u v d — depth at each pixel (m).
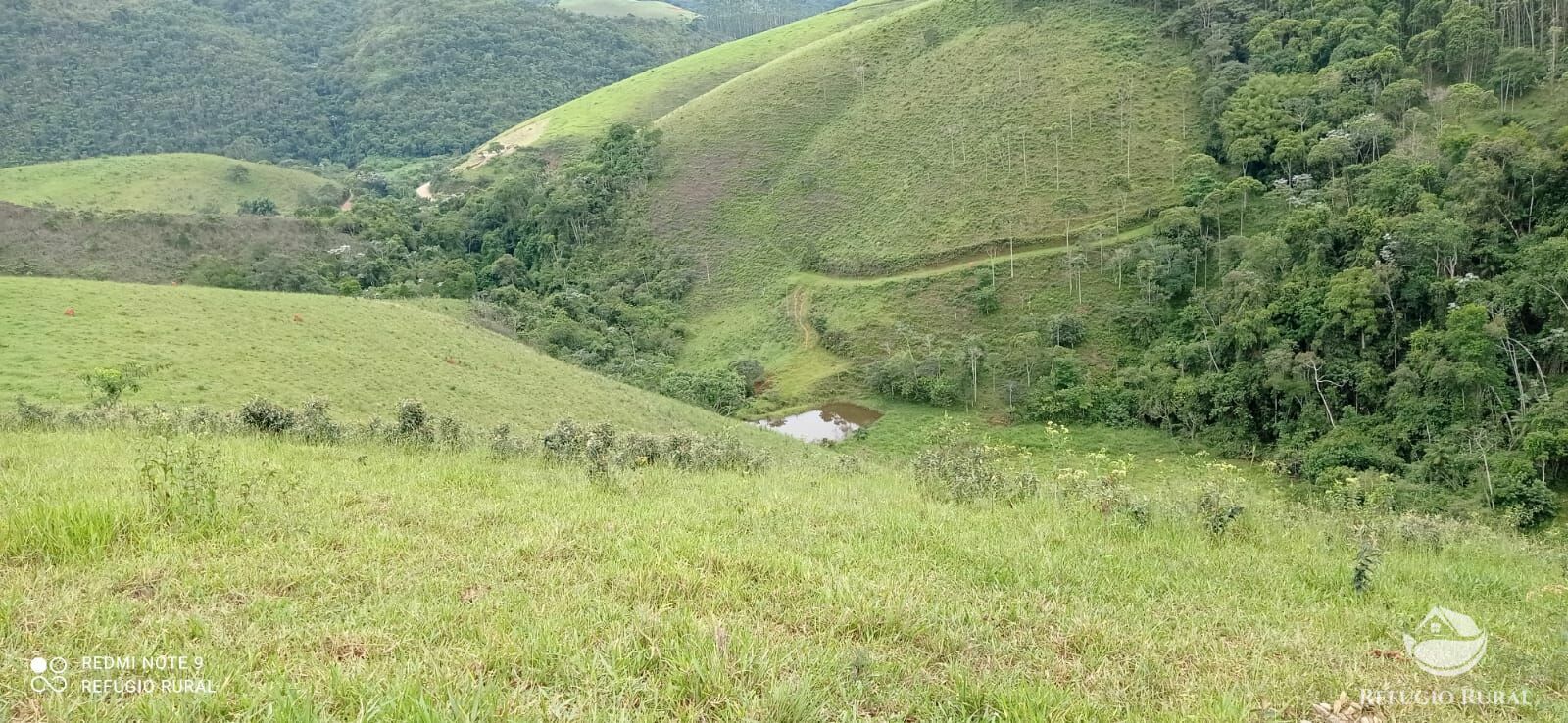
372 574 6.59
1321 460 51.28
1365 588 8.58
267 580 6.34
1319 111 77.25
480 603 5.96
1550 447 44.69
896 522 10.00
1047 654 5.79
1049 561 8.36
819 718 4.56
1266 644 6.41
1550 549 16.98
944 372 70.12
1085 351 70.00
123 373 34.75
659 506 10.29
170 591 5.96
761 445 49.59
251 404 18.59
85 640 5.03
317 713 4.21
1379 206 63.41
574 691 4.66
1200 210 73.88
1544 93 71.69
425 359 51.31
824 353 77.94
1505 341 51.62
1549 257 51.94
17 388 32.81
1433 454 48.28
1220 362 62.81
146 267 78.75
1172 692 5.35
